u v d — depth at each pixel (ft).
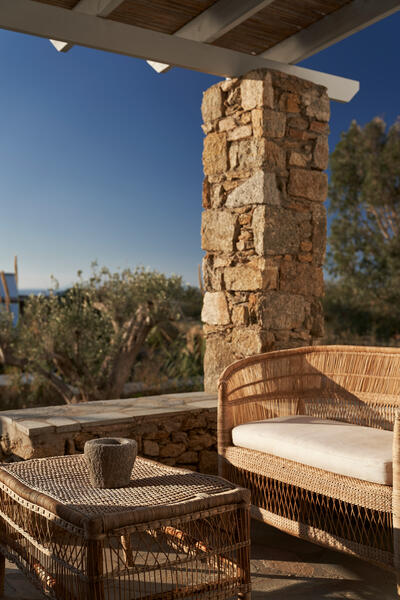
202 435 11.27
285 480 7.72
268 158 11.99
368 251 47.24
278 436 8.11
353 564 8.14
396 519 6.37
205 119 13.35
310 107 12.75
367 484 6.72
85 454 6.63
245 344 12.24
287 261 12.34
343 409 9.61
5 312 23.20
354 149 49.78
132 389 23.34
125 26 11.27
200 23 11.88
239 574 6.38
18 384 23.54
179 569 7.77
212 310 13.05
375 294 44.39
